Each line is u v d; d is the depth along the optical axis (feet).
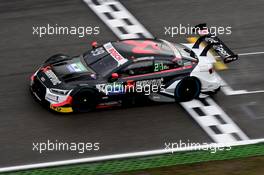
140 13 235.81
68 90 176.55
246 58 212.64
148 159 163.94
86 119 178.50
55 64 186.29
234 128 178.40
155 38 200.85
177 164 161.27
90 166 159.94
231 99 191.31
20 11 233.55
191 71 186.19
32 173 156.46
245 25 231.30
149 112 183.21
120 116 180.75
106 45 188.55
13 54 208.74
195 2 244.83
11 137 169.89
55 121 176.76
